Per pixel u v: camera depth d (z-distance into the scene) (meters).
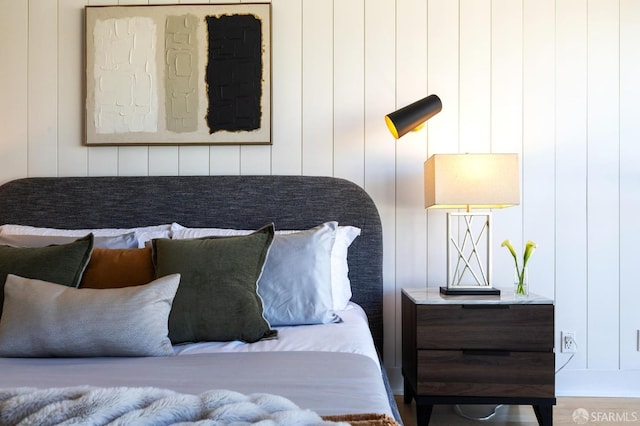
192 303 1.65
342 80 2.53
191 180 2.47
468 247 2.52
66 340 1.43
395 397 2.47
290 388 1.09
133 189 2.46
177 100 2.53
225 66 2.52
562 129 2.50
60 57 2.54
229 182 2.47
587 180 2.50
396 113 2.26
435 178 2.13
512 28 2.52
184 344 1.65
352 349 1.52
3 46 2.53
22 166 2.54
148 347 1.46
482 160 2.13
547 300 1.99
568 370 2.49
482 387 1.99
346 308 2.18
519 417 2.21
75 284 1.74
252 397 0.87
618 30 2.50
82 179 2.48
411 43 2.52
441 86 2.52
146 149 2.55
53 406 0.77
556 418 2.18
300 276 1.88
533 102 2.51
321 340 1.61
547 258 2.50
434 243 2.52
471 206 2.33
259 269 1.81
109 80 2.53
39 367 1.33
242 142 2.52
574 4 2.51
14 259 1.73
